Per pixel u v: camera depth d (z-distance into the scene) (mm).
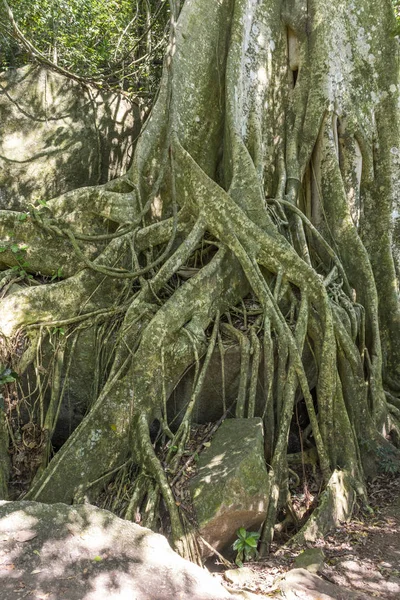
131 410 5934
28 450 5828
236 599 3742
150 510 5207
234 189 7418
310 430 7023
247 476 5180
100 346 6531
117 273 6762
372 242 9016
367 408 7289
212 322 6781
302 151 8711
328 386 6715
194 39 8312
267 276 7137
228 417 6602
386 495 6785
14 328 6211
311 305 6980
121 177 7863
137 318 6449
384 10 9086
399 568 5195
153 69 11180
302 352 6855
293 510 6023
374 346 7973
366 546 5613
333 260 8164
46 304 6453
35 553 3826
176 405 6496
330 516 5957
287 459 6625
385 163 9016
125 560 3912
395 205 9008
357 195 8914
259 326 6750
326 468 6465
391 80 9039
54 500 5406
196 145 8172
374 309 8023
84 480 5578
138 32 11539
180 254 6898
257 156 8086
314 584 4621
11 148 8727
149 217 7852
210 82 8367
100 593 3566
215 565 5117
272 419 6398
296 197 8422
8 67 10398
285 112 8906
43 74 9039
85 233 7434
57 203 7352
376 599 4574
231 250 7004
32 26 10617
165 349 6215
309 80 8812
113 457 5773
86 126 9227
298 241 7949
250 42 8641
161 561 3977
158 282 6738
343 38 8883
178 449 5703
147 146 7984
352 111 8734
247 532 5312
